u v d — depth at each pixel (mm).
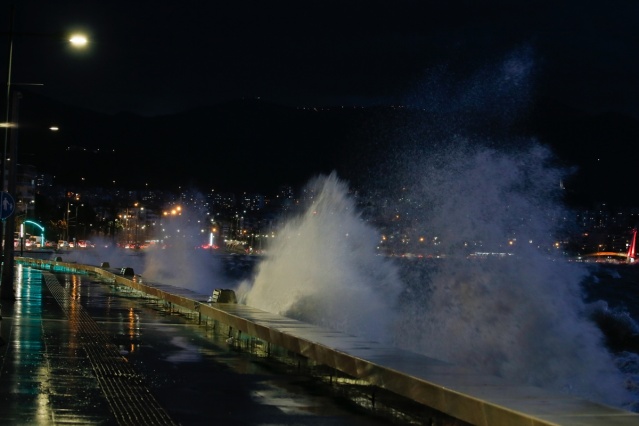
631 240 148375
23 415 9320
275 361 14523
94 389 11242
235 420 9508
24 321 20719
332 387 11914
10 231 26797
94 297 30453
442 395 9164
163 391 11289
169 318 22734
